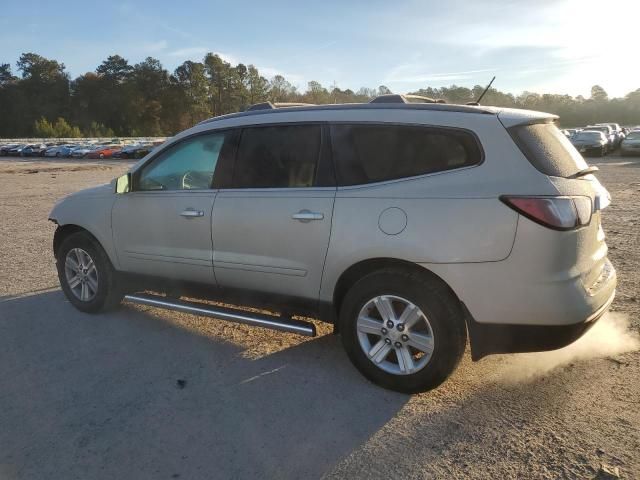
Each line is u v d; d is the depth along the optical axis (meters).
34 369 3.88
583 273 3.13
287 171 3.80
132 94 121.50
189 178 4.34
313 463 2.74
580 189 3.15
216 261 4.07
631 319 4.55
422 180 3.29
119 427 3.11
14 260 7.30
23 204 14.09
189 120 129.00
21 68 124.88
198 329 4.64
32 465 2.77
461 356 3.28
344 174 3.56
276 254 3.77
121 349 4.22
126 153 49.97
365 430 3.02
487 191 3.08
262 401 3.38
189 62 127.88
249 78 135.50
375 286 3.38
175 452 2.86
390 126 3.46
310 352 4.12
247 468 2.72
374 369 3.48
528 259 3.00
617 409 3.16
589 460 2.69
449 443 2.88
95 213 4.79
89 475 2.68
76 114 120.44
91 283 4.97
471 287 3.12
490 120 3.21
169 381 3.67
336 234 3.49
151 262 4.50
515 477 2.58
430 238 3.18
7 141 73.75
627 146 29.14
